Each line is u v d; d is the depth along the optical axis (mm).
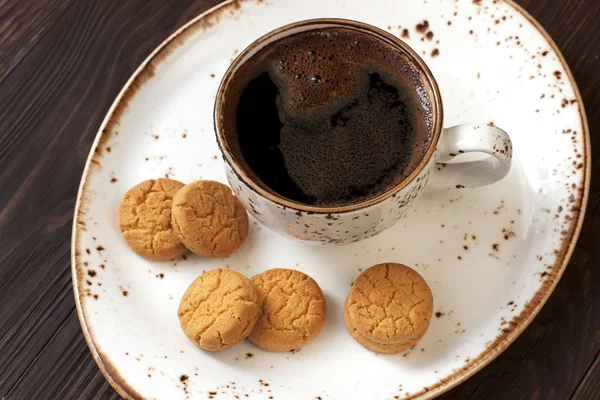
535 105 502
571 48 539
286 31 469
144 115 516
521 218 491
